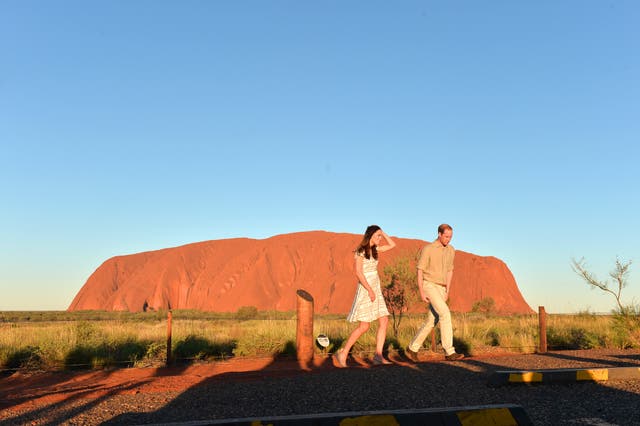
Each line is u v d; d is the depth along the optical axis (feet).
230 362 32.83
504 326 54.70
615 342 37.55
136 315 231.91
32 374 29.91
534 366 23.06
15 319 188.24
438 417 12.26
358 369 23.08
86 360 33.50
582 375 17.99
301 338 31.09
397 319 55.42
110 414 14.51
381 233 26.43
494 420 12.32
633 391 16.25
